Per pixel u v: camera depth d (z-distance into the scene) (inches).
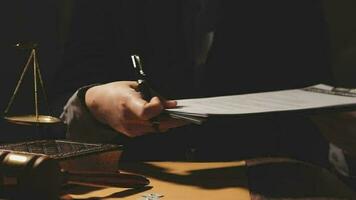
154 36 79.0
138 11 78.1
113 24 76.2
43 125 46.1
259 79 80.2
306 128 77.4
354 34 83.8
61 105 61.6
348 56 82.9
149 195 43.5
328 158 73.7
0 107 96.7
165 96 78.1
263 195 44.3
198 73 78.5
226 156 74.8
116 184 44.5
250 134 77.0
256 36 81.3
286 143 76.8
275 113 44.2
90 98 52.9
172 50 79.4
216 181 48.1
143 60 78.5
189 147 75.4
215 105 47.6
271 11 81.8
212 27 78.0
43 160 39.4
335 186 46.8
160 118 48.7
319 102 48.3
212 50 79.2
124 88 51.1
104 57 72.9
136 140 74.6
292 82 80.5
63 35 97.3
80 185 45.6
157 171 51.6
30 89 97.3
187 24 78.7
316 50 82.5
